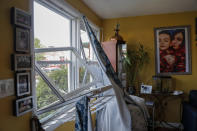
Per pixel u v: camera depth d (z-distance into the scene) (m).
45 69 1.74
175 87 3.35
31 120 1.30
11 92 1.13
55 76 1.91
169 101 3.41
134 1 2.65
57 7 1.92
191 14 3.24
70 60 2.23
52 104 1.54
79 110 1.50
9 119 1.12
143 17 3.49
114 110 2.12
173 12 3.30
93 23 3.13
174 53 3.35
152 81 3.42
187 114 2.79
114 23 3.65
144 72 3.51
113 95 2.02
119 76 3.17
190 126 2.62
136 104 2.27
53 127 1.50
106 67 1.94
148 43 3.48
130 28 3.57
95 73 2.41
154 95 3.46
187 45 3.28
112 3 2.72
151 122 3.36
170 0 2.62
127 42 3.59
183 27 3.29
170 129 3.26
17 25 1.18
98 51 1.94
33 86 1.33
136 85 3.55
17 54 1.17
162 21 3.39
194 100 2.84
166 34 3.38
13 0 1.17
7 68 1.11
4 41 1.09
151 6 2.90
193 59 3.27
